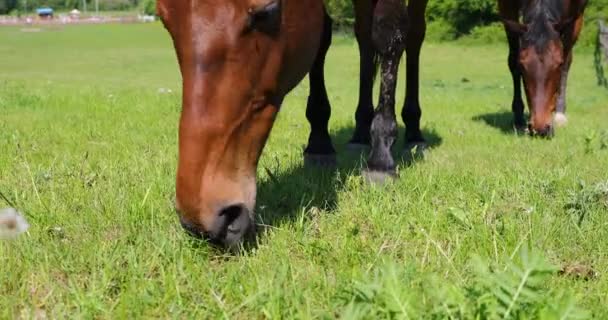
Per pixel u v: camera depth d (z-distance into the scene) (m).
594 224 3.46
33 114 7.99
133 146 5.78
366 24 5.48
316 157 5.06
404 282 2.52
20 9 99.25
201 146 2.65
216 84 2.67
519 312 2.11
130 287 2.57
